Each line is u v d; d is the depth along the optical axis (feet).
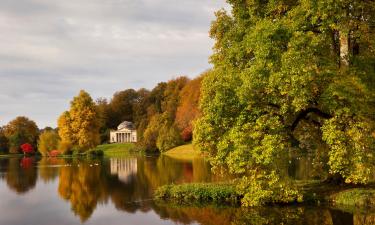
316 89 66.85
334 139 64.18
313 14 67.62
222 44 82.02
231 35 81.30
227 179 120.67
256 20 76.18
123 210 82.94
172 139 321.11
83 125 333.21
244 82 66.59
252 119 71.26
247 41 70.69
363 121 64.69
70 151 340.18
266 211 74.02
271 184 67.56
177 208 80.79
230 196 84.79
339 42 76.74
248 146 68.28
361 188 79.77
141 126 394.73
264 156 65.05
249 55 75.97
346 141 63.72
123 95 558.15
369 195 74.69
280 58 65.00
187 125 333.42
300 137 88.07
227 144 71.87
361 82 67.05
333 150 64.03
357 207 73.15
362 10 69.31
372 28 71.05
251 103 69.31
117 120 547.90
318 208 74.08
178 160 231.71
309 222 65.46
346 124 65.62
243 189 76.33
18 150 442.50
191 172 149.69
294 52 61.98
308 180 95.40
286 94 67.62
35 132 471.62
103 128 518.37
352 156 62.95
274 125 68.08
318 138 85.05
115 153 368.68
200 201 85.71
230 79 73.20
